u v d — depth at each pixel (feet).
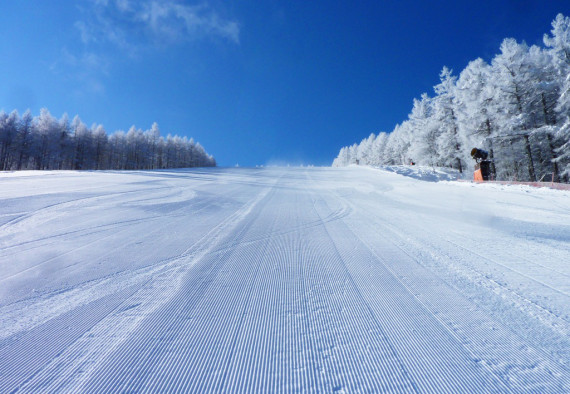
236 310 7.89
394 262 11.76
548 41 58.85
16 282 9.73
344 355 6.05
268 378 5.43
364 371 5.59
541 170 69.72
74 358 5.94
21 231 16.26
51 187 34.55
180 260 11.98
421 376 5.44
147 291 9.09
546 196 30.94
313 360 5.91
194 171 88.22
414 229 17.85
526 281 9.75
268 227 18.13
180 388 5.18
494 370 5.53
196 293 8.95
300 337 6.67
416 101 118.21
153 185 41.34
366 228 18.10
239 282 9.77
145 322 7.27
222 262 11.78
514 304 8.12
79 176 52.26
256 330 6.95
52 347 6.28
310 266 11.32
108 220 19.33
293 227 18.20
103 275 10.38
